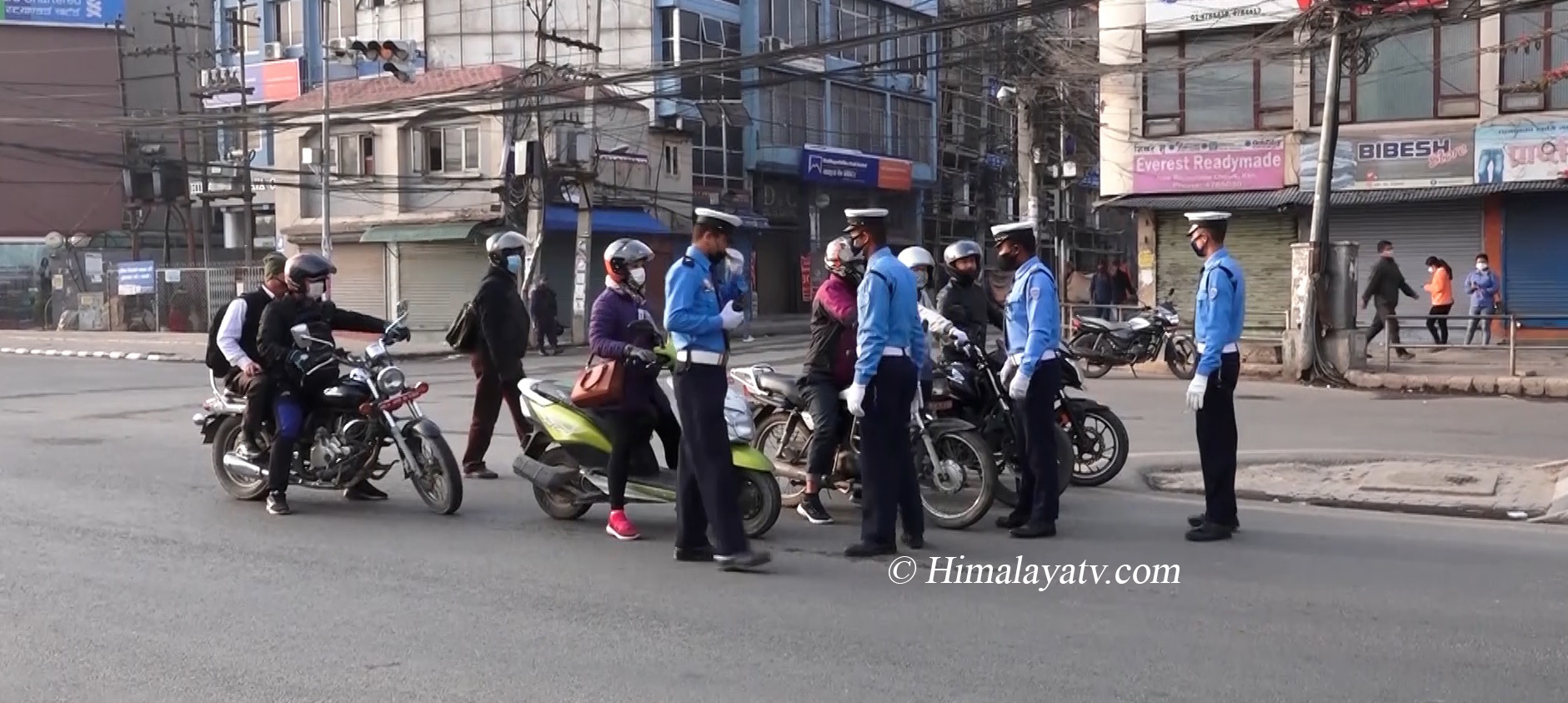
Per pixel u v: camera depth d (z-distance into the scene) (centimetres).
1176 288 2508
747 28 3972
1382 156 2341
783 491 942
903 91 4534
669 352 765
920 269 885
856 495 870
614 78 2234
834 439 820
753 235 4019
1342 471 1020
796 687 513
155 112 4247
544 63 2773
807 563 732
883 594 662
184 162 3569
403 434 878
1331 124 1777
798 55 1897
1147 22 2473
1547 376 1666
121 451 1171
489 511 887
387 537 801
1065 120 3234
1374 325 1881
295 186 3297
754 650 564
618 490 789
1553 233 2277
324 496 942
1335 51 1766
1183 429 1309
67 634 590
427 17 3928
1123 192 2530
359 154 3400
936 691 508
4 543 781
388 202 3369
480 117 3225
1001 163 4944
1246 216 2466
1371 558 743
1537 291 2292
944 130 4847
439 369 2353
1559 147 2219
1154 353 1888
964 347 889
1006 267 837
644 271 795
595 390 772
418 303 3347
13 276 4591
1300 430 1292
